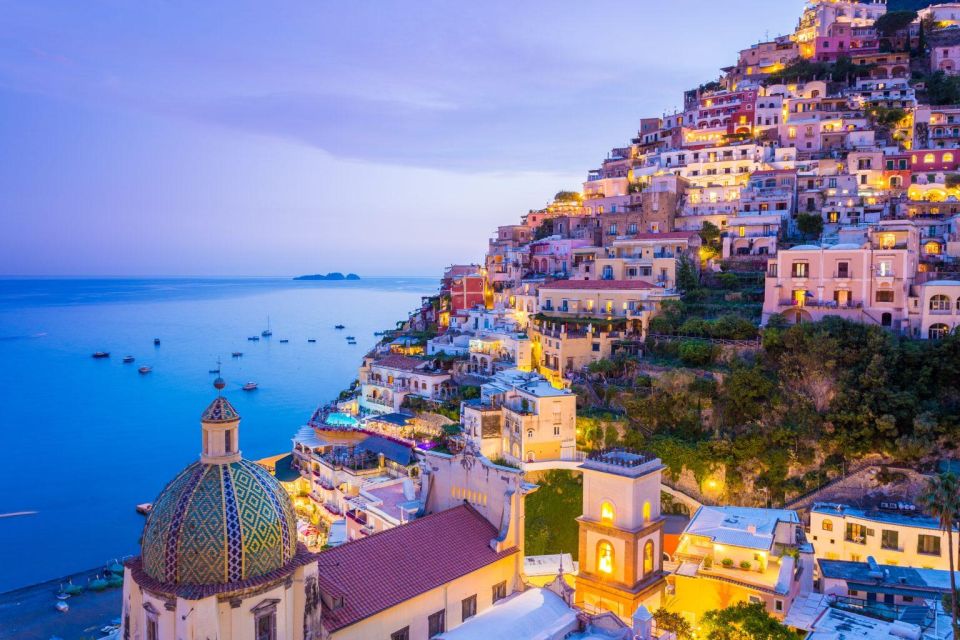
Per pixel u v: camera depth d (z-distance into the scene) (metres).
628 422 87.00
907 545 62.38
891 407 76.94
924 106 145.88
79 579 85.19
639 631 33.53
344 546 37.41
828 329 85.75
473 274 160.88
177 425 168.00
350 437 102.19
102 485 121.94
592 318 109.31
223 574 28.58
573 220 157.00
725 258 120.62
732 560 54.03
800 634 46.44
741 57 193.50
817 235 122.62
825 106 156.38
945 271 98.50
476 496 44.47
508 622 34.25
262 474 31.39
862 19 190.38
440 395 109.31
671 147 170.00
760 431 80.75
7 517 106.75
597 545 52.25
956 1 199.38
